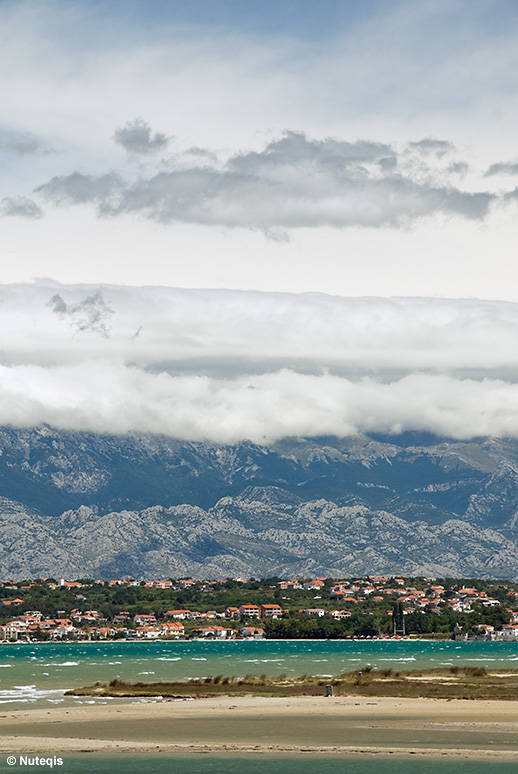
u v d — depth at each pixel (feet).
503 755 548.72
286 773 501.15
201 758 547.90
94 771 510.58
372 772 501.97
